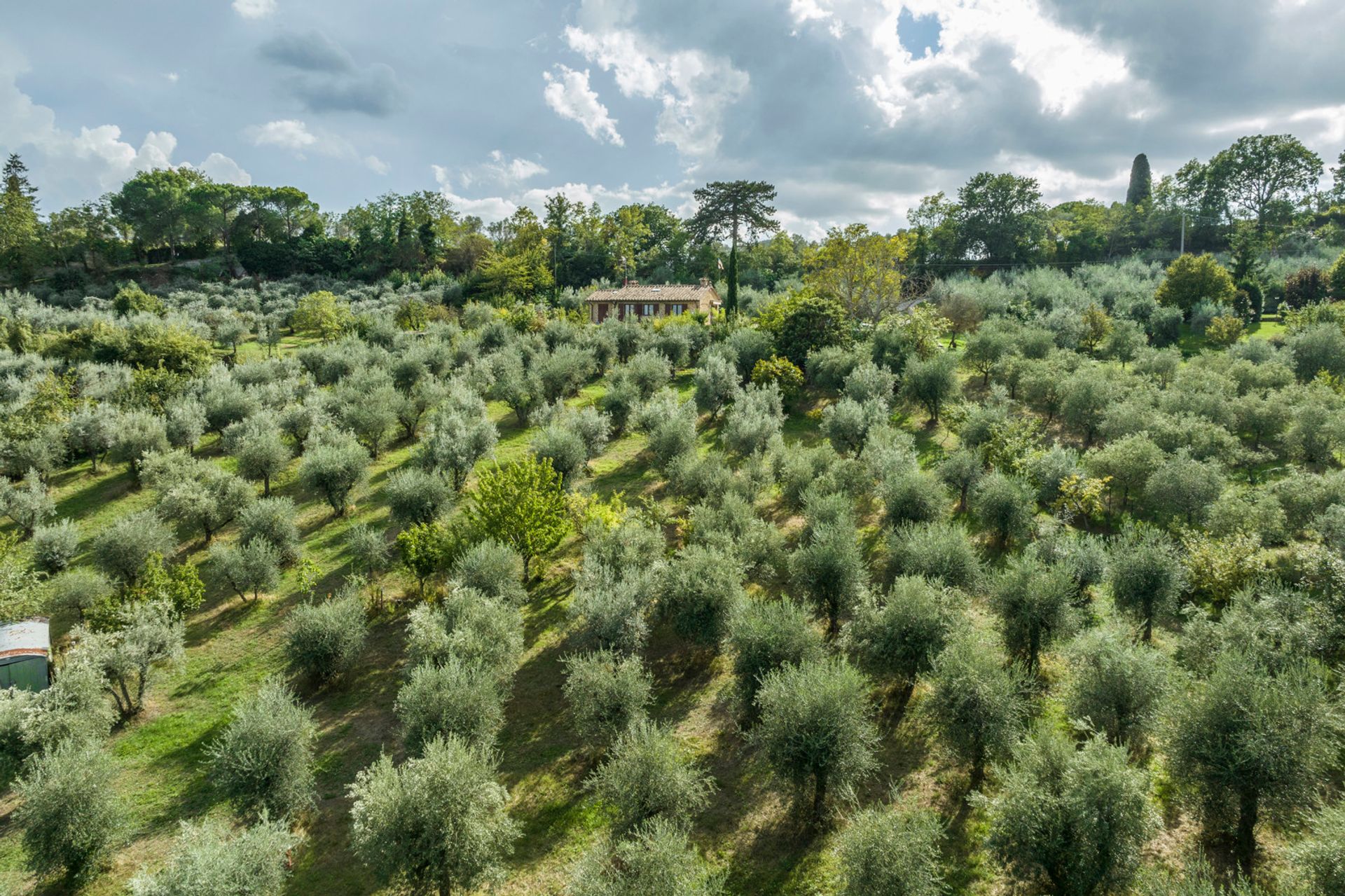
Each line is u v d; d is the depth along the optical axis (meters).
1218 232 112.94
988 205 119.94
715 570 21.23
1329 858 11.64
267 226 120.12
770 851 15.20
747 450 37.28
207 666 22.92
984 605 22.33
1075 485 28.17
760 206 113.44
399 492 28.59
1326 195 122.75
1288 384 41.97
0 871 15.48
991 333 51.75
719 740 18.69
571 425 37.25
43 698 18.20
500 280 96.38
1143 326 65.38
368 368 50.00
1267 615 18.81
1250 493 28.00
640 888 12.03
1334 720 14.02
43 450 34.00
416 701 16.94
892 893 12.08
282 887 14.62
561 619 24.55
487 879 13.79
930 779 16.95
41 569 27.27
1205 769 14.20
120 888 15.00
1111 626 19.61
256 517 27.66
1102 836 12.38
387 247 114.81
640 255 129.50
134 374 46.00
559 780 17.55
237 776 15.39
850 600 22.25
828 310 55.66
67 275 99.38
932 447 39.97
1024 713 16.44
